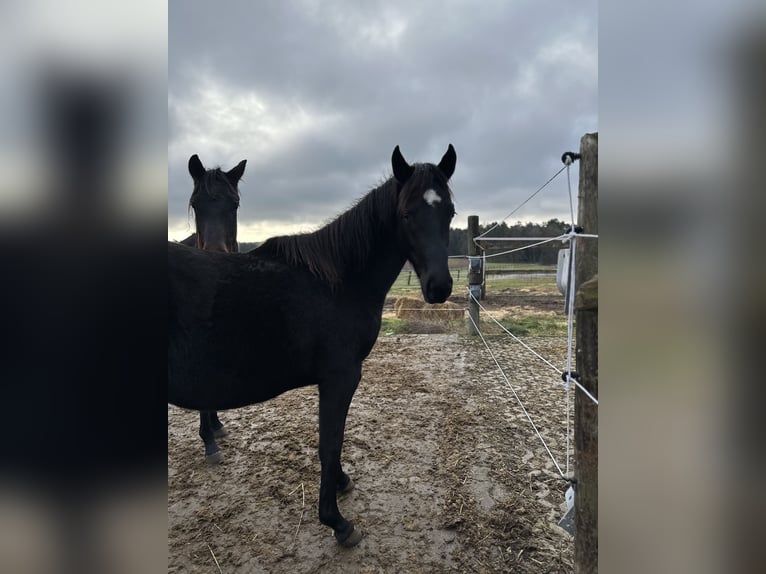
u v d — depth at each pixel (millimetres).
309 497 2342
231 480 2523
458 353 5457
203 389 1716
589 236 1444
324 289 1970
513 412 3418
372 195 2211
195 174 3379
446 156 2312
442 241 2041
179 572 1792
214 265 1812
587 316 1430
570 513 1970
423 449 2828
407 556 1861
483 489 2328
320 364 1961
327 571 1790
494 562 1803
